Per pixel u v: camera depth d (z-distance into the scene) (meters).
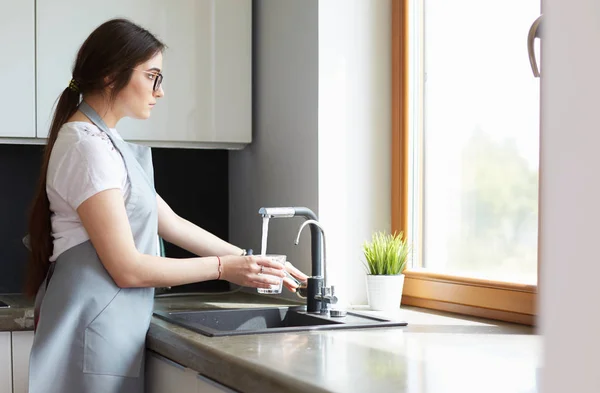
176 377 1.67
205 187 2.83
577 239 0.43
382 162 2.32
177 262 1.78
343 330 1.71
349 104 2.28
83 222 1.72
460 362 1.29
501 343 1.51
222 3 2.50
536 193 1.83
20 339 2.06
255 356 1.34
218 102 2.51
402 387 1.07
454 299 2.05
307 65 2.29
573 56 0.43
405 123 2.27
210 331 1.62
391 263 2.11
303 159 2.31
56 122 1.86
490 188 1.98
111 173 1.72
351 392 1.04
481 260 2.02
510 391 1.05
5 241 2.58
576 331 0.43
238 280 1.85
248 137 2.55
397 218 2.29
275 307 2.13
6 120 2.28
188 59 2.47
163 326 1.78
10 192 2.59
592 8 0.42
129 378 1.77
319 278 2.03
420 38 2.26
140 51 1.83
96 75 1.81
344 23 2.27
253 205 2.63
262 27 2.55
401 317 1.96
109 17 2.38
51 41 2.32
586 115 0.42
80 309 1.73
